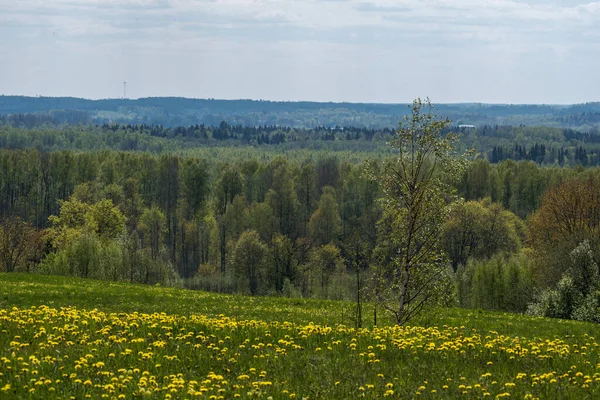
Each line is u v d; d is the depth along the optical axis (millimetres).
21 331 16797
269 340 17750
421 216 25844
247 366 15023
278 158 156750
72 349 15188
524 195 131750
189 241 129625
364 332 19422
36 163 147500
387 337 18719
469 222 92938
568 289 50188
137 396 12148
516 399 13016
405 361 16266
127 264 81188
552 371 15633
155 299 41969
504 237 94938
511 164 145500
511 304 67438
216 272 115188
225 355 15602
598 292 49094
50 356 14328
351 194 134750
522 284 66438
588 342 23375
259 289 94375
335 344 17531
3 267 80562
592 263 51875
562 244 59000
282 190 125938
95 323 18828
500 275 68875
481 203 102812
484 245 93750
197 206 142500
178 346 16109
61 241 88812
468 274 78062
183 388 12547
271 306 40906
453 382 14234
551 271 58000
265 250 95562
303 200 139625
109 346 15805
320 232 119312
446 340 19203
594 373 15336
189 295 46250
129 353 15070
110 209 99188
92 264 76438
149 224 125625
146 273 84562
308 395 12797
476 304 70000
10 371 13070
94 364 13766
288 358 15758
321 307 41531
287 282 89500
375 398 12742
